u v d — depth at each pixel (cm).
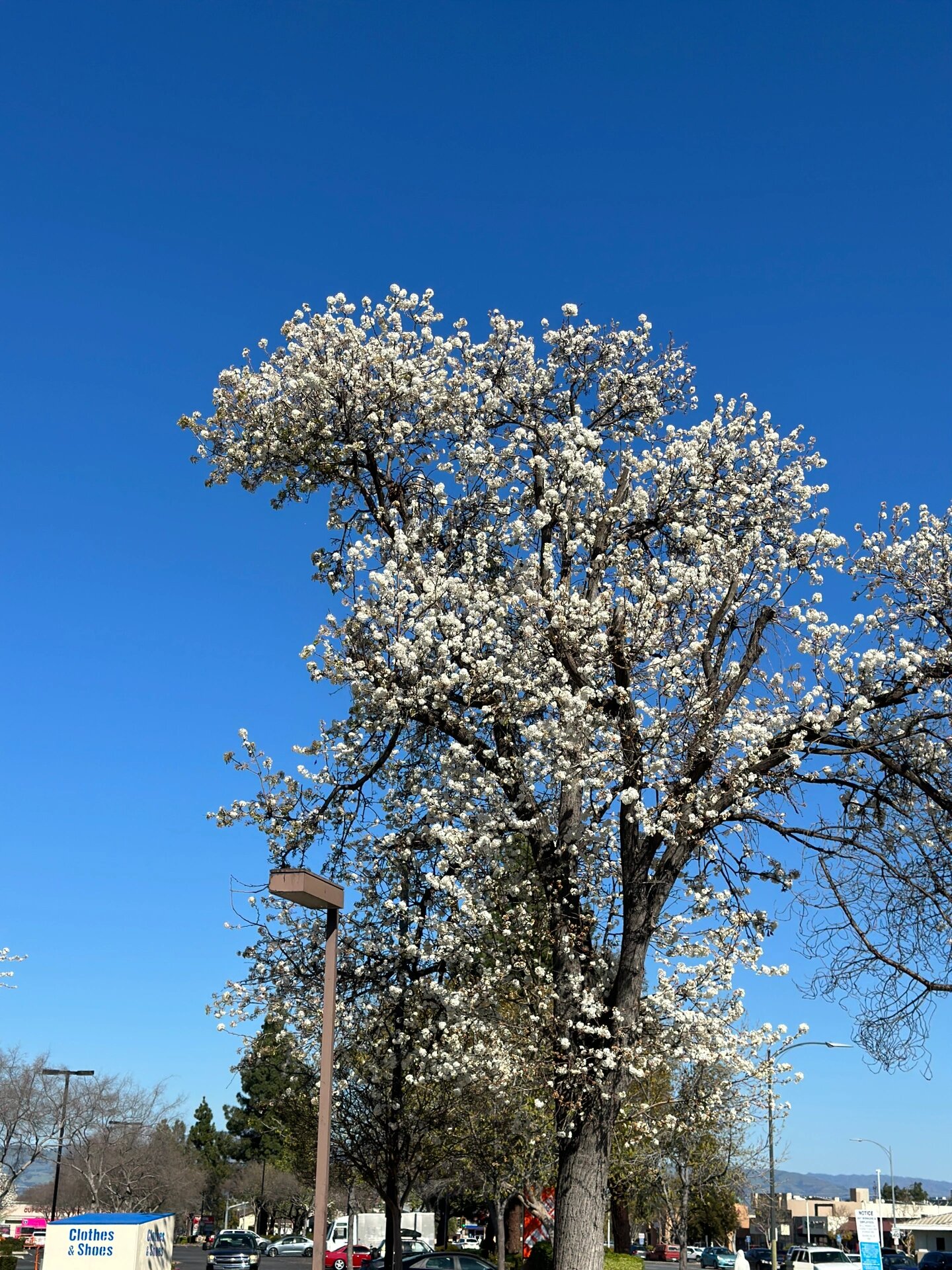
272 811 1557
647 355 1680
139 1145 6462
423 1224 4341
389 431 1535
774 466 1602
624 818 1388
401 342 1606
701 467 1552
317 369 1518
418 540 1505
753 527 1508
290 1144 2391
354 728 1556
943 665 1453
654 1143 1903
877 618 1427
